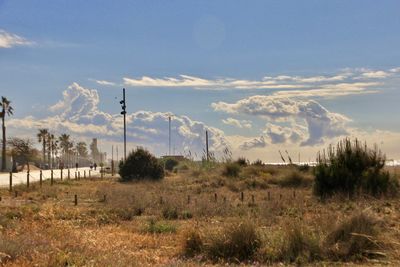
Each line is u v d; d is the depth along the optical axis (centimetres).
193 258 1277
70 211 2225
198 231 1418
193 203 2459
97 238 1525
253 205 2456
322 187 2883
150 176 5247
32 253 1175
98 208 2450
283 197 2695
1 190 3597
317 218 1498
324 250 1280
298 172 4019
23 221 1766
